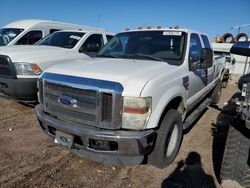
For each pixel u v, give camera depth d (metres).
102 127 2.71
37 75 5.11
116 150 2.73
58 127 2.94
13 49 5.51
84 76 2.86
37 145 3.92
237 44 2.68
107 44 4.65
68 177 3.12
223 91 9.80
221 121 5.56
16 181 2.99
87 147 2.78
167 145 3.26
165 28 4.42
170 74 3.23
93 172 3.26
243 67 15.10
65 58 5.87
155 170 3.36
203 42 4.81
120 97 2.63
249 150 2.74
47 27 8.62
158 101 2.86
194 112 4.60
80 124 2.88
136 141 2.62
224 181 2.95
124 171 3.32
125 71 2.94
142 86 2.69
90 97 2.71
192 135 4.67
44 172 3.21
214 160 3.69
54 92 3.03
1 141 4.00
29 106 5.87
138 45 4.18
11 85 5.03
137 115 2.64
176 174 3.28
